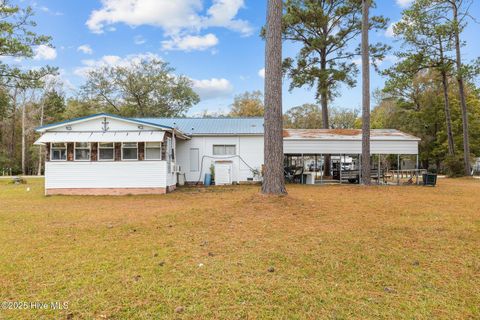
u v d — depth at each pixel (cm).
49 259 508
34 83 2523
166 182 1606
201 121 2414
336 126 5669
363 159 1716
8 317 326
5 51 2233
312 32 2761
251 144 2100
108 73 4066
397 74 2552
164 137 1602
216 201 1201
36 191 1741
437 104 3572
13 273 446
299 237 621
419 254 521
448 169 2578
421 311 337
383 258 502
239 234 649
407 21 2456
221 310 339
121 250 555
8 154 4188
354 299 365
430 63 2516
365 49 1681
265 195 959
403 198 1216
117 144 1609
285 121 5559
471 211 908
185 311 337
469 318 323
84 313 334
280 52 997
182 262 489
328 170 2800
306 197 1239
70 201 1288
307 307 345
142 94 4228
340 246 562
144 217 860
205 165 2092
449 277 429
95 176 1599
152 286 400
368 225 720
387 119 4138
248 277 428
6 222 812
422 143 3741
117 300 363
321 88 2719
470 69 2286
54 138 1565
